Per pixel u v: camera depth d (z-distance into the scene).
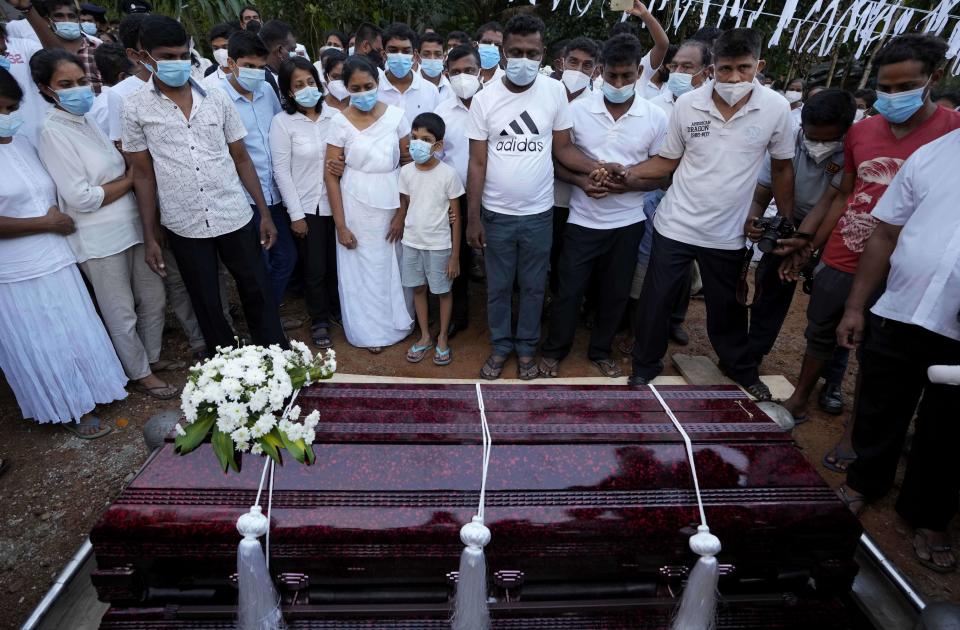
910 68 2.13
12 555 2.33
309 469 1.62
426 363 3.57
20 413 3.17
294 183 3.46
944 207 1.93
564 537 1.54
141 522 1.52
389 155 3.32
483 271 4.95
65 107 2.71
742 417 1.87
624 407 1.92
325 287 3.76
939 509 2.23
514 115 2.83
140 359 3.24
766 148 2.72
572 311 3.27
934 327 1.98
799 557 1.62
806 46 6.83
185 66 2.64
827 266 2.68
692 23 7.42
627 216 3.07
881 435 2.33
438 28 9.10
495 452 1.67
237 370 1.69
